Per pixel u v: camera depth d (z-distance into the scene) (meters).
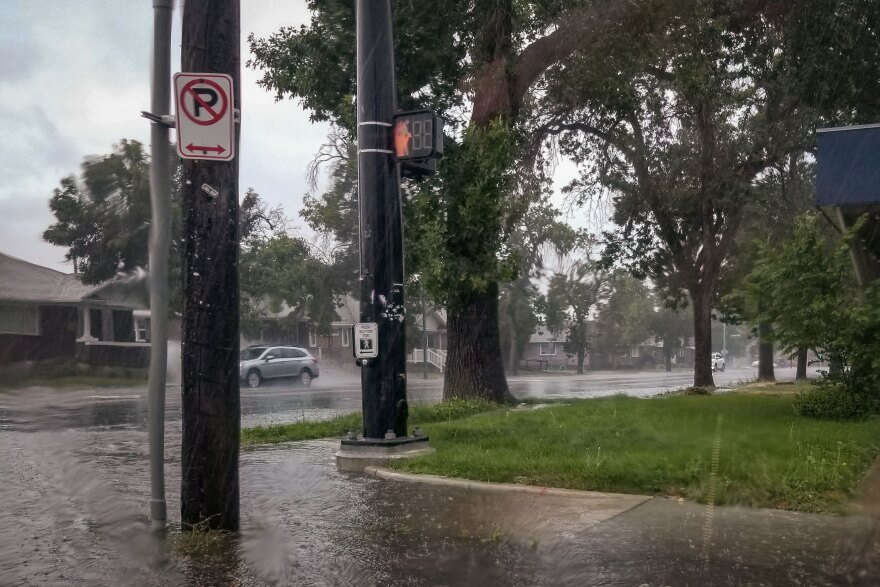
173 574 5.07
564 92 17.84
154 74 6.03
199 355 5.89
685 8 16.50
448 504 6.85
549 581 4.83
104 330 26.17
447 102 15.58
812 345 11.99
